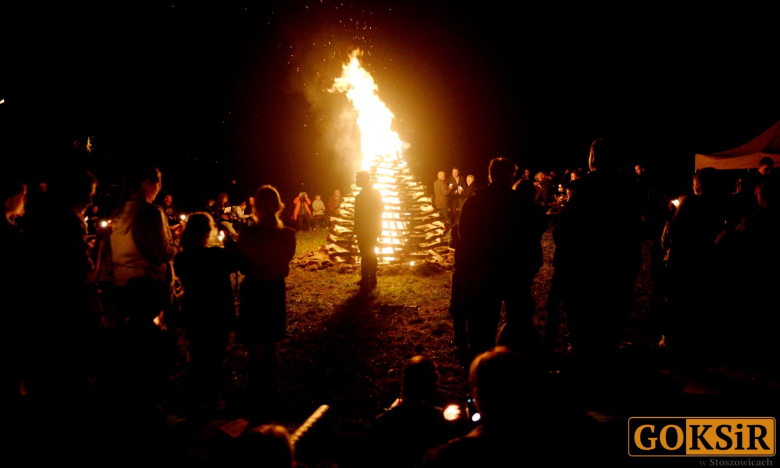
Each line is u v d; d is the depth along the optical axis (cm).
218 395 432
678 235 481
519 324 427
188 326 419
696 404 383
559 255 492
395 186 1180
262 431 198
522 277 434
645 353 496
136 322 342
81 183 376
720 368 423
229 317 426
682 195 496
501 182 432
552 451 203
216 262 416
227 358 552
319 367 522
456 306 522
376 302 776
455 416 289
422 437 273
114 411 312
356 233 852
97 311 396
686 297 485
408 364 279
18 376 349
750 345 448
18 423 358
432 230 1114
